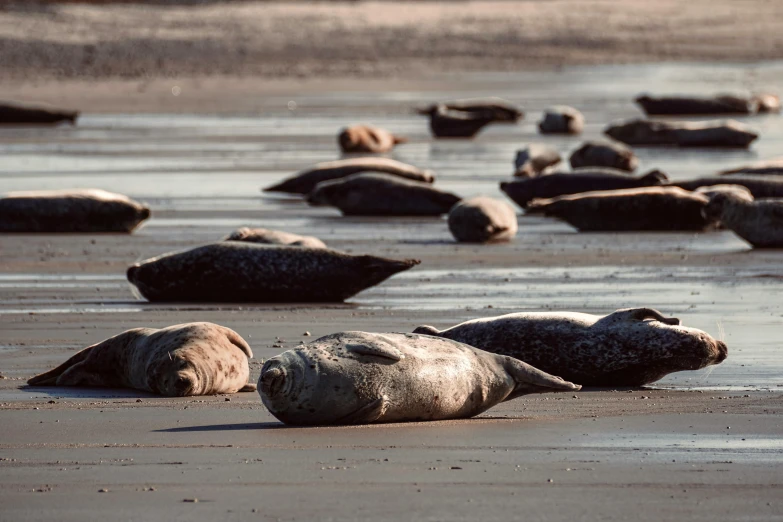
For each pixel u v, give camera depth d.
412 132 125.25
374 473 22.84
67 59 180.25
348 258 44.94
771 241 58.91
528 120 138.75
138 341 31.52
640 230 65.50
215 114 137.88
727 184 71.56
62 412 28.50
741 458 24.14
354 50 197.88
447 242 61.03
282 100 152.25
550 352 31.59
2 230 63.75
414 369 26.92
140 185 83.31
